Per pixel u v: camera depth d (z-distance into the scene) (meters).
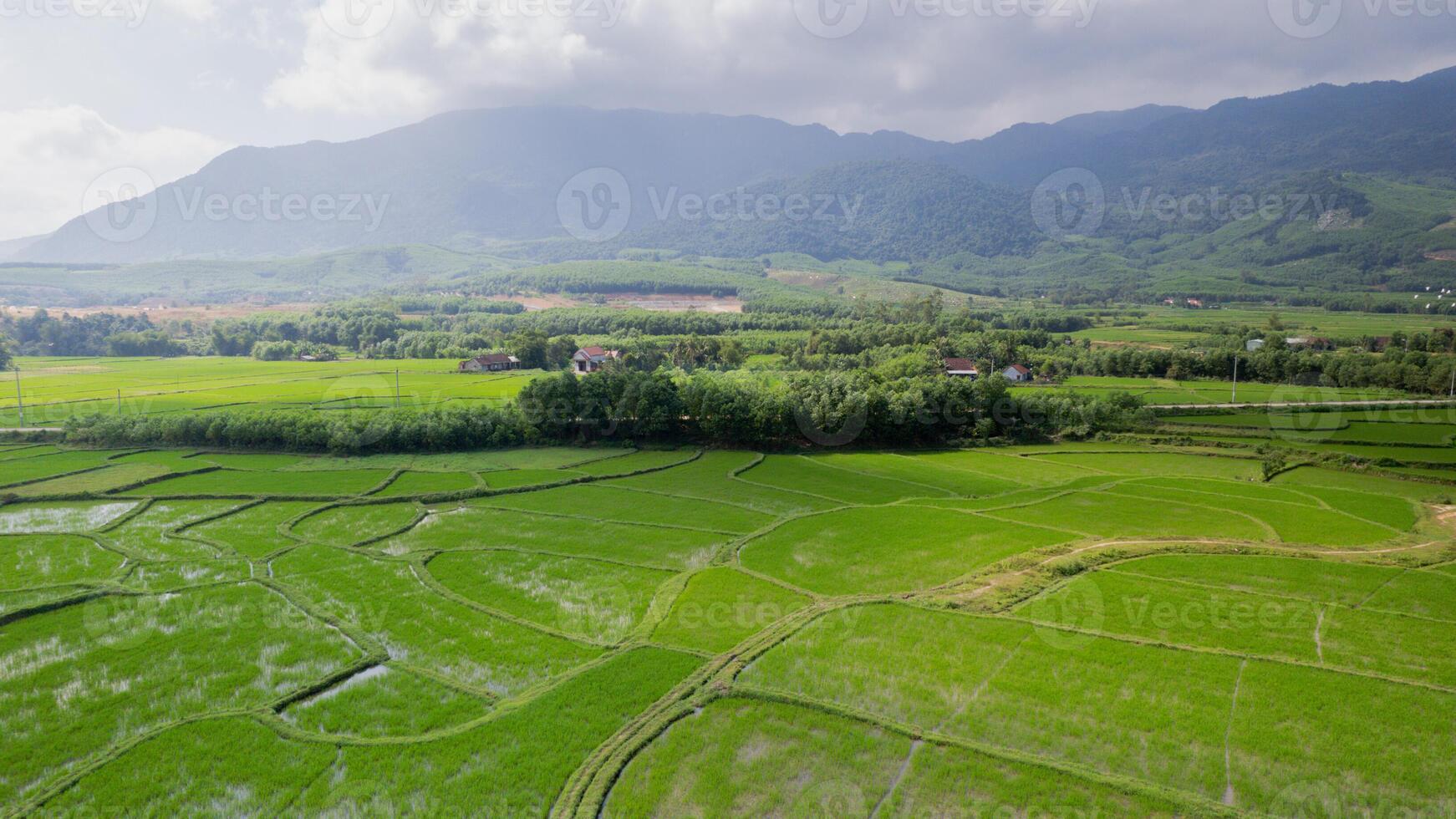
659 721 28.98
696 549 50.62
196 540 51.66
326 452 81.88
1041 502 62.84
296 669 33.44
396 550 50.44
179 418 83.69
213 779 25.84
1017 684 31.75
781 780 25.89
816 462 82.44
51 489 64.31
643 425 90.38
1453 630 36.50
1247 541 50.94
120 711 30.09
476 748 27.53
